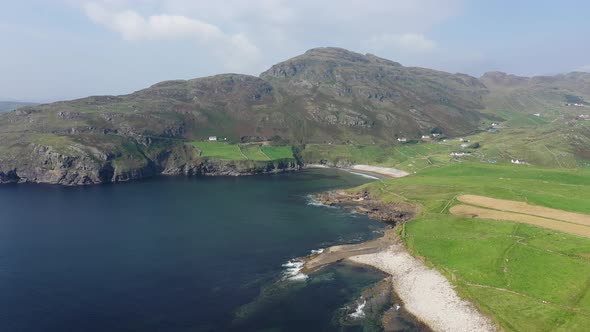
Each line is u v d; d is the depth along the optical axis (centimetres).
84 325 7812
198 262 11062
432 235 12075
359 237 13412
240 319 8100
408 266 10431
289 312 8381
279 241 12975
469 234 11688
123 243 12712
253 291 9325
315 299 8938
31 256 11500
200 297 8994
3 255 11581
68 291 9238
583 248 9675
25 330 7631
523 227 11494
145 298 8925
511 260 9644
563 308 7588
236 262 11088
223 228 14500
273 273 10338
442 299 8612
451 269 9738
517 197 14775
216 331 7669
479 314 7875
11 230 14188
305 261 11169
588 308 7450
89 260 11188
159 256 11525
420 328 7744
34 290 9288
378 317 8169
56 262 11031
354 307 8575
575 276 8481
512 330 7225
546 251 9756
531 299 8031
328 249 12006
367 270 10500
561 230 11050
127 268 10612
